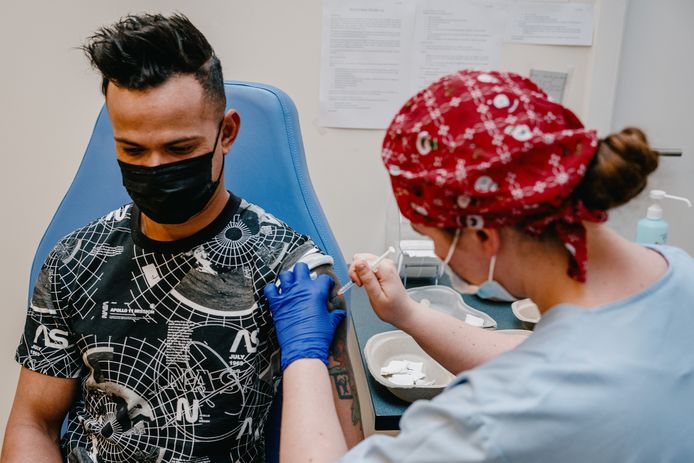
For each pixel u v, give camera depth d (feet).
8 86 5.23
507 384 2.01
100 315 3.28
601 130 5.39
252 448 3.33
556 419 1.90
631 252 2.24
